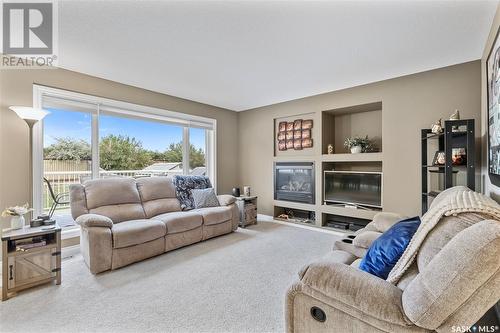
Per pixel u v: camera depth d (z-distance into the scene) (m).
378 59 2.73
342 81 3.46
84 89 3.18
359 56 2.65
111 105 3.47
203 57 2.68
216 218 3.57
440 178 2.98
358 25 2.05
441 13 1.88
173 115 4.22
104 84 3.37
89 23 2.03
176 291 2.08
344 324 1.08
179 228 3.09
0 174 2.58
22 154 2.71
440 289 0.82
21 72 2.71
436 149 3.00
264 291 2.09
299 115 4.44
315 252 3.03
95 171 3.39
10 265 2.00
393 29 2.11
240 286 2.17
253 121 5.13
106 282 2.24
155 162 4.15
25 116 2.50
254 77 3.30
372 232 2.02
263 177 4.97
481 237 0.78
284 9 1.84
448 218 1.02
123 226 2.69
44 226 2.29
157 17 1.95
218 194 5.00
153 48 2.47
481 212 0.94
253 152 5.14
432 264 0.89
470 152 2.26
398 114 3.28
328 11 1.86
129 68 2.99
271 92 3.99
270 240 3.51
